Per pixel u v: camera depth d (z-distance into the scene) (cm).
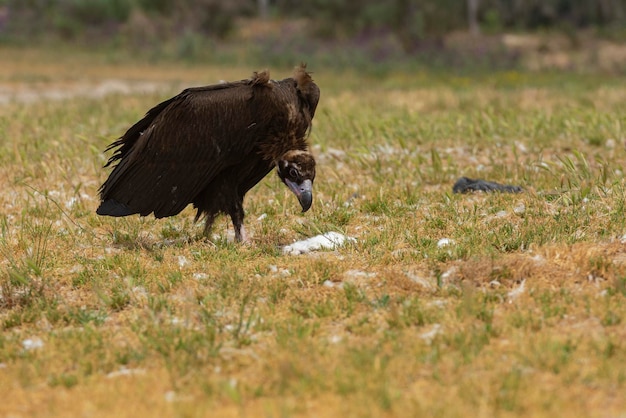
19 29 15362
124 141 2872
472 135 4609
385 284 2369
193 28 15225
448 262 2497
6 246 2908
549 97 6650
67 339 2127
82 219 3319
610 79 10019
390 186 3634
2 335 2194
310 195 2667
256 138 2684
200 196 2872
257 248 2778
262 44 14225
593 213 2888
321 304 2234
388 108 6125
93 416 1709
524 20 17662
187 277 2527
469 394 1708
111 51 14012
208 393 1783
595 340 1930
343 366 1866
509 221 2925
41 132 5100
